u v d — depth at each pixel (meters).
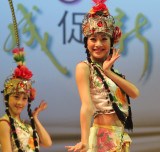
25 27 10.97
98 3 4.81
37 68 10.97
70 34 11.25
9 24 10.80
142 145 11.12
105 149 4.34
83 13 11.35
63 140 10.86
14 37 10.77
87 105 4.23
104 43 4.54
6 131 4.58
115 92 4.44
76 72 4.45
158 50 11.75
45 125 10.91
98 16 4.57
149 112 11.58
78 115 11.13
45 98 10.96
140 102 11.53
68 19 11.27
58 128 10.96
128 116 4.60
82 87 4.36
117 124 4.41
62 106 11.07
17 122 4.72
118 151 4.34
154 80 11.68
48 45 11.09
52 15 11.19
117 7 11.66
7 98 4.79
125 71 11.56
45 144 4.98
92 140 4.38
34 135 4.78
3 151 4.56
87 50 4.65
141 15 11.75
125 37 11.61
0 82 10.43
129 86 4.43
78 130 11.06
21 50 5.11
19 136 4.64
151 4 11.81
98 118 4.45
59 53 11.16
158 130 11.45
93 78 4.46
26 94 4.82
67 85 11.15
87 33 4.58
